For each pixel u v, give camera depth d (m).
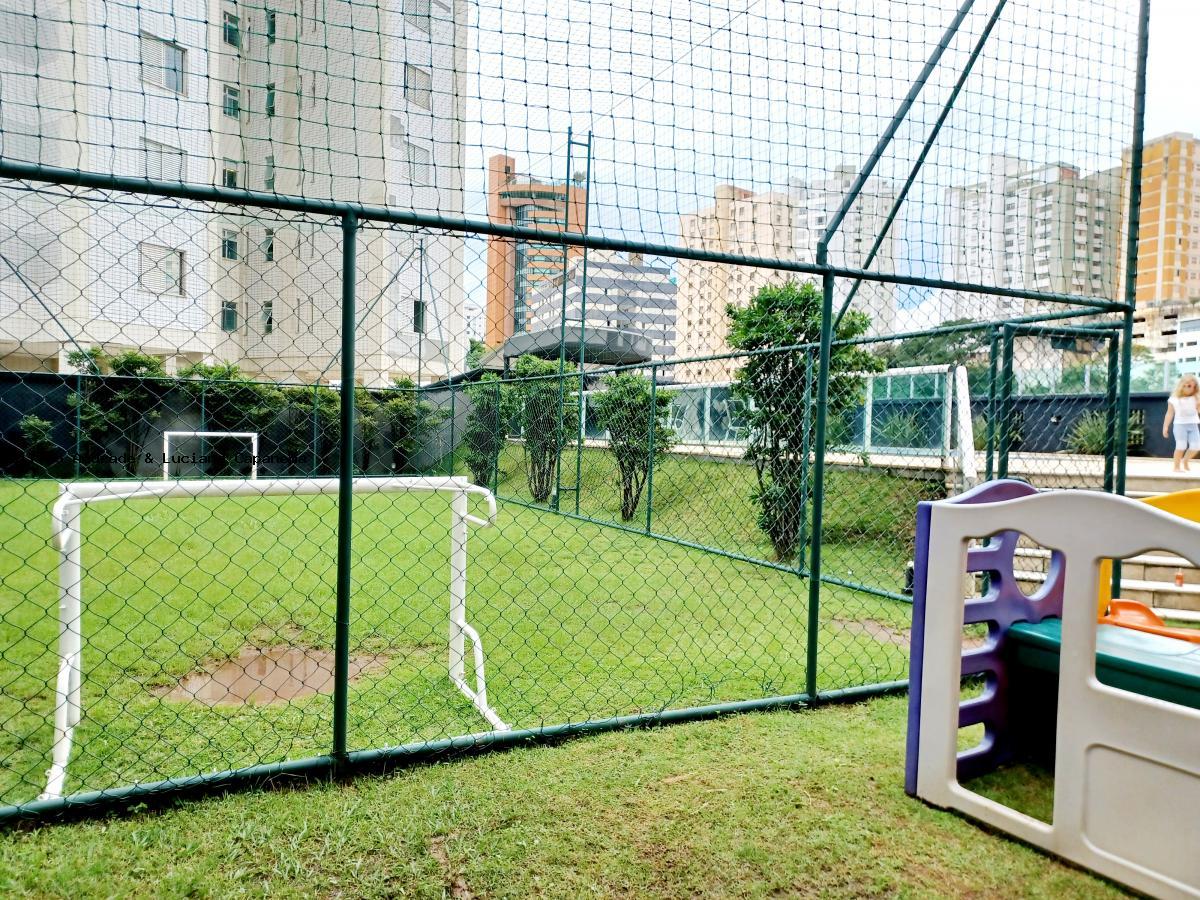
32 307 9.84
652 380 7.54
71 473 10.52
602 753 2.40
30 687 2.96
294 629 3.94
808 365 5.67
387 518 8.39
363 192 5.03
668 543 7.18
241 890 1.66
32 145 5.45
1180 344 12.84
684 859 1.81
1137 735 1.72
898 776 2.28
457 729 2.60
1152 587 4.70
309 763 2.18
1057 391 7.93
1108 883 1.75
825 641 3.94
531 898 1.65
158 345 10.30
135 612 4.20
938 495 6.36
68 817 1.94
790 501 6.18
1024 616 2.37
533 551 6.60
